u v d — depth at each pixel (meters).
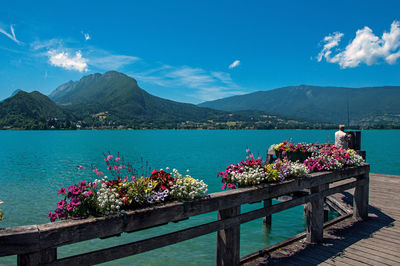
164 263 6.79
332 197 9.12
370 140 87.38
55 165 30.33
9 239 2.21
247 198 4.05
